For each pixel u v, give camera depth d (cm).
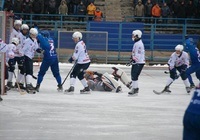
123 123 1833
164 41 5547
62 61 4956
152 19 5703
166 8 5653
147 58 5262
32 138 1539
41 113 2008
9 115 1944
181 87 3234
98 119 1905
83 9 5641
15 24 2731
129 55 5338
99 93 2759
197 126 850
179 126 1797
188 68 2733
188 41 2725
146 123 1845
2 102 2288
